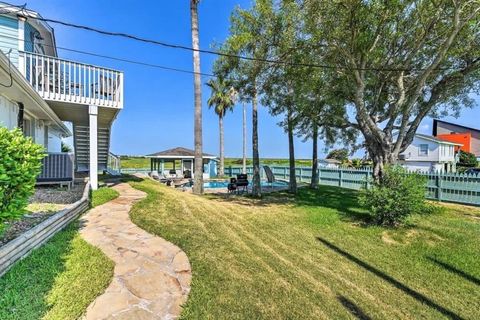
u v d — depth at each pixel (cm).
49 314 237
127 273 329
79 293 272
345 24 618
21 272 296
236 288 326
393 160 741
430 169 2330
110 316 246
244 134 2550
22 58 787
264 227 639
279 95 1017
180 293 301
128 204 697
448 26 637
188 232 515
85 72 870
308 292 340
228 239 509
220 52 855
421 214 761
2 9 832
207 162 2441
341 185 1606
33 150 356
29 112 933
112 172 1672
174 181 1778
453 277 414
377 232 617
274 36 727
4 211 312
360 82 698
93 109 884
